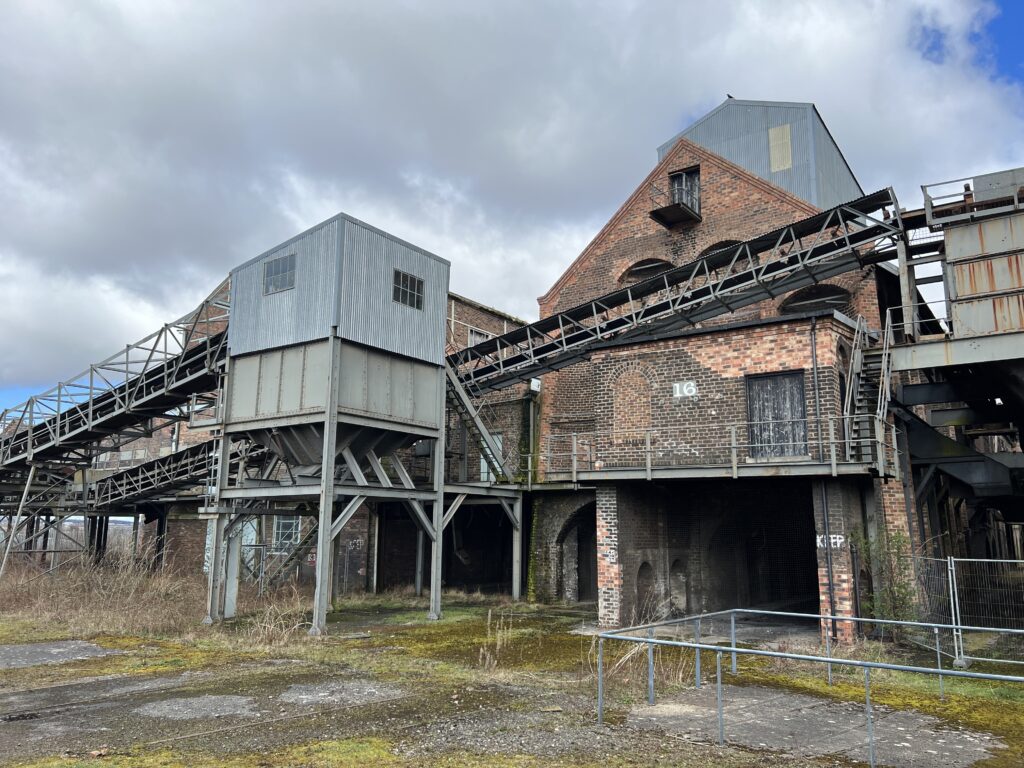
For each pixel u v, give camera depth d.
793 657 7.04
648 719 8.38
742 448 15.52
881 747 7.41
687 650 13.11
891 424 15.98
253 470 23.53
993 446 30.78
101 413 21.94
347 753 7.03
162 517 28.88
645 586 17.09
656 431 16.67
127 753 7.06
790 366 15.14
